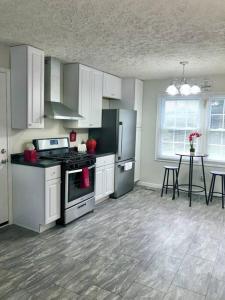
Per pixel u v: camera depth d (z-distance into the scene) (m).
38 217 3.29
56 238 3.15
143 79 5.48
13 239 3.10
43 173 3.18
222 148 5.07
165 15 2.24
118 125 4.67
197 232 3.41
